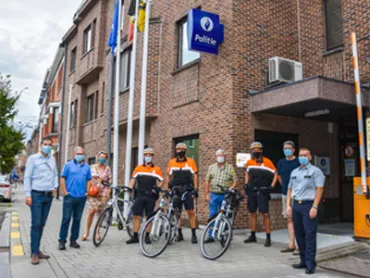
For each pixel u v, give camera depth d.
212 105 9.97
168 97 11.98
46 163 6.29
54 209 15.57
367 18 8.22
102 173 8.23
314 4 10.21
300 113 9.51
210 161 9.86
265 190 7.70
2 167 20.42
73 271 5.54
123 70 14.31
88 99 21.31
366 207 7.34
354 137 10.42
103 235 7.56
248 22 9.84
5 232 9.08
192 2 11.29
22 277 5.22
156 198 7.75
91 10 19.77
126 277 5.27
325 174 10.25
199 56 10.79
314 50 10.08
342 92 7.91
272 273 5.62
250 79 9.64
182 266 5.95
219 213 6.62
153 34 12.75
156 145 12.42
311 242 5.75
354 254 6.79
